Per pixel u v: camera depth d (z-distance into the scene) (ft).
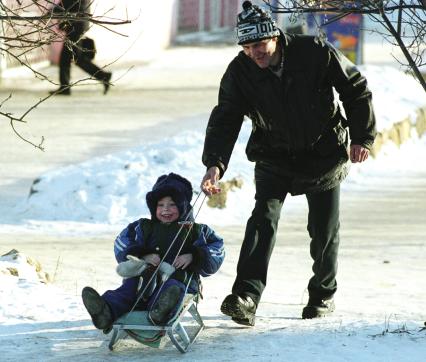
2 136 185.68
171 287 53.57
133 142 181.57
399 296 86.12
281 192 66.59
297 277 96.22
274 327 63.82
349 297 85.05
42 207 133.80
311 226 68.49
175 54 372.99
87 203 133.18
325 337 59.06
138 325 54.29
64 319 65.72
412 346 56.59
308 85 63.41
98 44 310.45
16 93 241.96
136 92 254.06
